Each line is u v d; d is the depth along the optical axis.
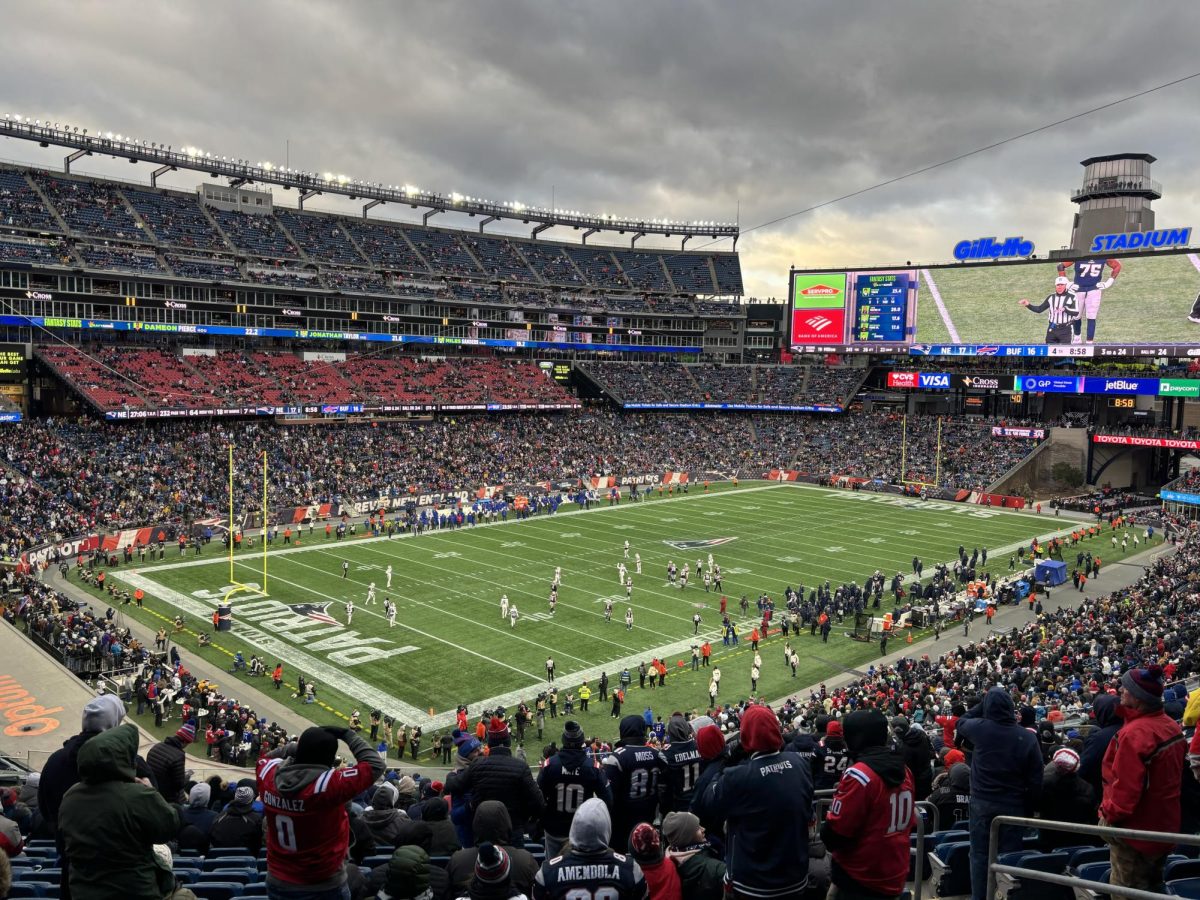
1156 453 92.38
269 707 35.59
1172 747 7.08
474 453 90.06
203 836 11.70
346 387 90.31
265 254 91.81
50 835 12.40
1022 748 8.27
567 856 6.33
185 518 64.31
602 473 93.31
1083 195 110.06
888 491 90.81
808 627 47.75
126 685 34.31
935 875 9.48
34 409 76.62
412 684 38.47
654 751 9.27
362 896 8.81
